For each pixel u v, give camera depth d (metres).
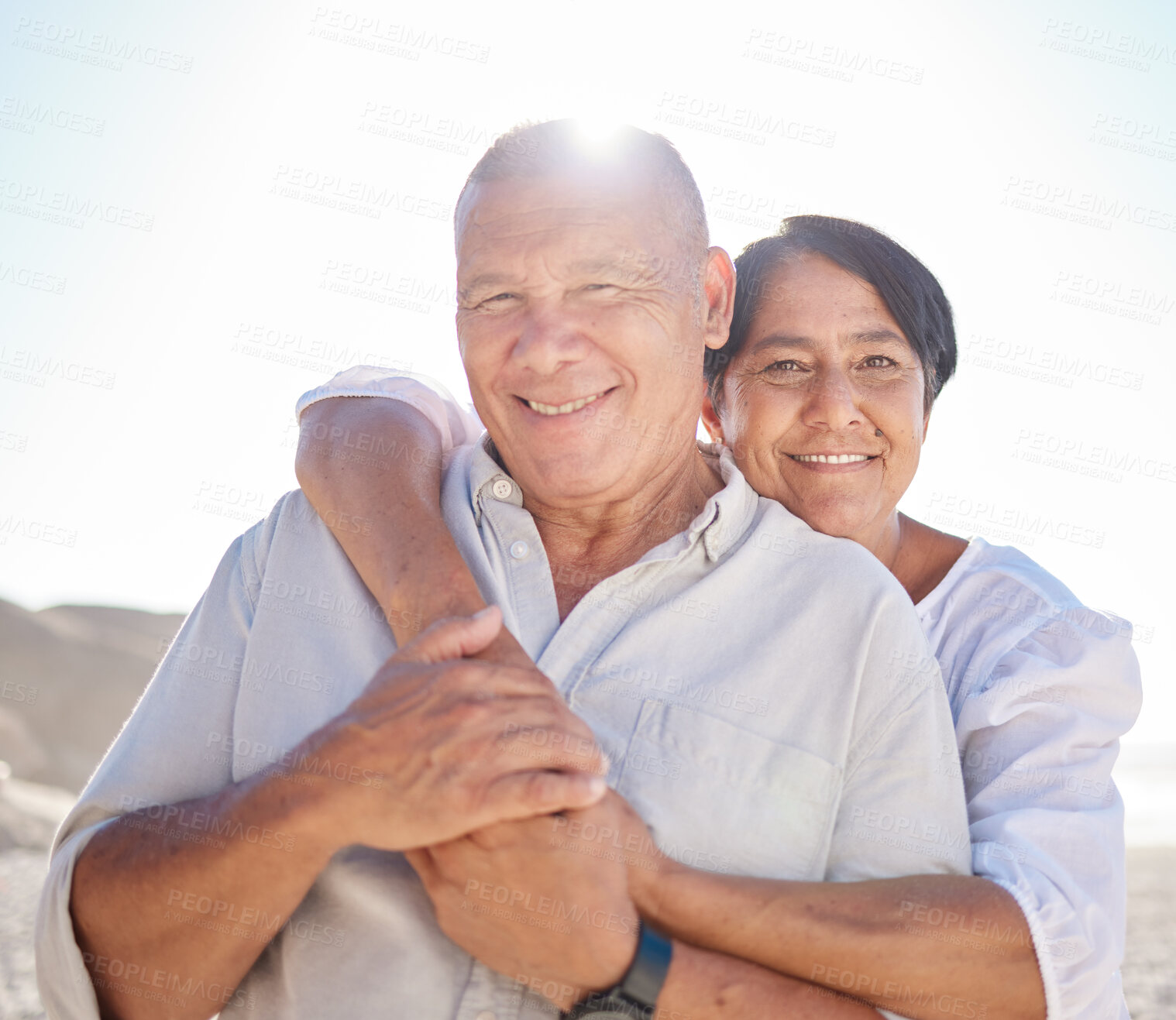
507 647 1.46
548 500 1.72
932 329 2.29
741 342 2.25
